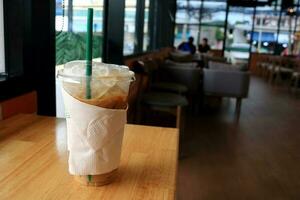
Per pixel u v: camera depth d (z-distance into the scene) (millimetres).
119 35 3342
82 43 2219
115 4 3264
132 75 880
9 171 921
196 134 3961
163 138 1258
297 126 4652
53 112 1801
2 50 1609
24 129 1275
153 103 3285
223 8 11102
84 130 821
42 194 810
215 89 5188
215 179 2723
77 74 815
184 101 3404
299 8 11188
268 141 3863
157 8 7117
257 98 6828
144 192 851
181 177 2713
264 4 9352
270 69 9867
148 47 6211
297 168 3080
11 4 1590
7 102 1443
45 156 1029
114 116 837
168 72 5109
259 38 11570
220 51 11461
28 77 1654
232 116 5062
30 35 1639
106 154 852
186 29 11195
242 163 3117
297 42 11500
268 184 2697
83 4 2344
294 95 7449
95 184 859
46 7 1669
